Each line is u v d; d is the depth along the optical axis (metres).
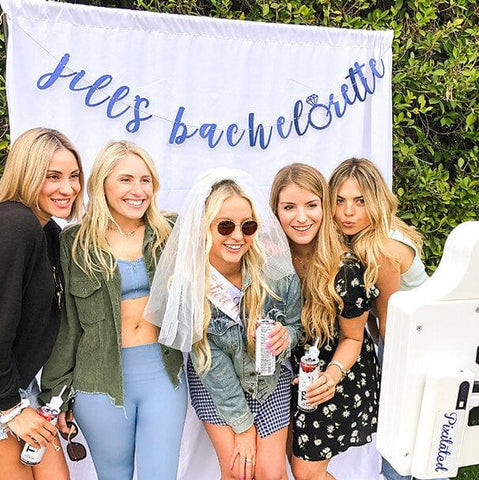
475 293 1.14
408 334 1.14
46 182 2.25
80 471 3.09
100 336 2.36
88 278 2.35
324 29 3.10
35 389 2.42
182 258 2.33
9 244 1.99
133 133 2.85
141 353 2.45
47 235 2.39
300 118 3.14
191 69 2.90
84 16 2.67
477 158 4.05
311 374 2.43
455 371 1.15
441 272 1.17
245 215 2.33
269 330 2.38
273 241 2.50
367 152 3.35
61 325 2.39
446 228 4.12
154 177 2.47
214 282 2.42
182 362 2.57
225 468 2.52
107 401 2.38
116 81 2.78
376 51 3.24
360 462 3.51
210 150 3.01
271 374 2.41
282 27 3.01
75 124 2.74
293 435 2.69
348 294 2.46
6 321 2.00
